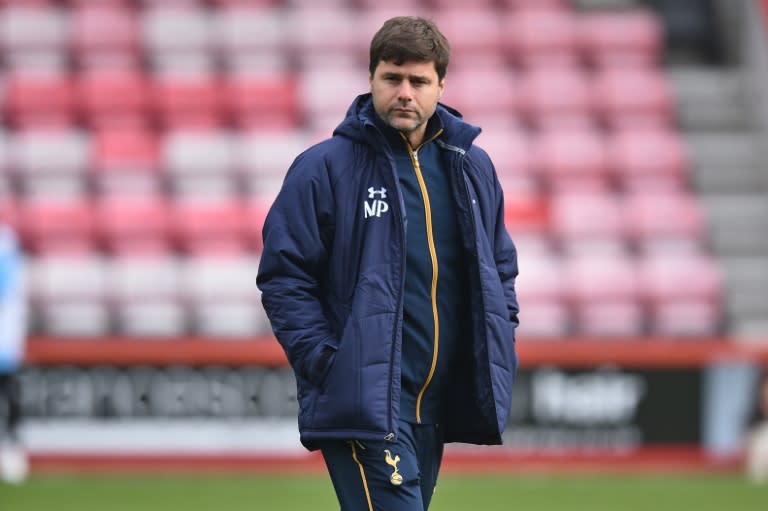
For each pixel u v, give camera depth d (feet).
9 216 147.54
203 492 104.73
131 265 143.54
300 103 165.89
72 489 105.70
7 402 115.24
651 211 156.25
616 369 122.11
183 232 148.25
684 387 122.83
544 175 159.74
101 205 150.41
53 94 162.50
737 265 151.23
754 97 169.58
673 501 103.96
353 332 38.86
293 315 39.47
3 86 162.50
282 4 175.83
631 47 176.35
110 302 140.46
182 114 162.81
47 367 115.75
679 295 147.33
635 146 163.84
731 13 178.19
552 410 121.39
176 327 140.15
